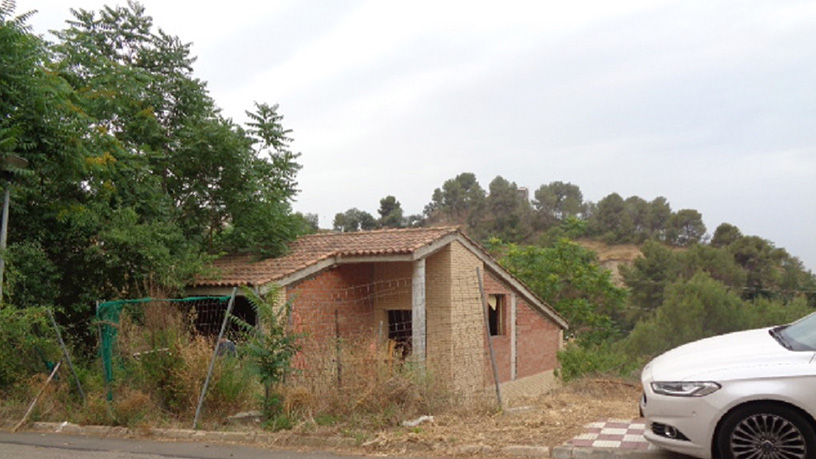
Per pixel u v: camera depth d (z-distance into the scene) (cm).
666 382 597
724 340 686
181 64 1566
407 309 1549
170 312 989
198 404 859
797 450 545
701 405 569
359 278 1549
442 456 689
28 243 1137
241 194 1500
